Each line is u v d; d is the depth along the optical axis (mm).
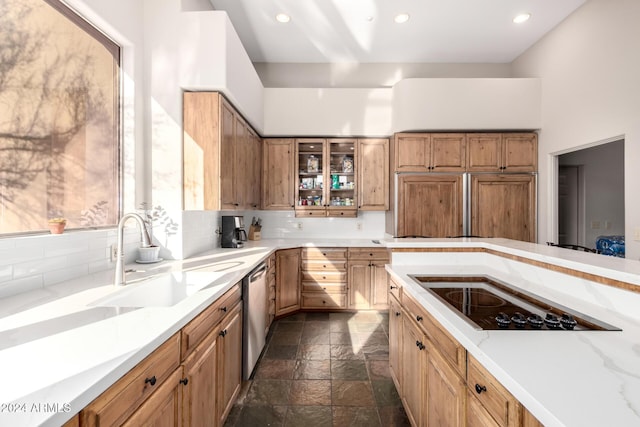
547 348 862
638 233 2379
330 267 3645
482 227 3588
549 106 3404
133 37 2193
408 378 1674
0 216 1385
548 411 573
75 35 1810
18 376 711
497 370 757
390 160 3848
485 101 3549
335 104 3760
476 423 937
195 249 2662
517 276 1760
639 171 2383
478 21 3188
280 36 3457
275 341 2869
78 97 1841
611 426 530
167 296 1824
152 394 985
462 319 1107
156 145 2336
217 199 2348
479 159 3592
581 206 4141
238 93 2639
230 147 2609
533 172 3586
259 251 2877
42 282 1466
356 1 2865
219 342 1601
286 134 3773
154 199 2355
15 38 1446
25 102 1499
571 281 1368
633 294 1092
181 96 2346
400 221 3609
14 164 1446
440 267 2045
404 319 1749
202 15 2309
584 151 4125
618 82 2559
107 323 1052
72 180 1796
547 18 3145
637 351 842
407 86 3570
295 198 3852
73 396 639
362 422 1791
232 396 1843
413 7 2959
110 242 1923
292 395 2043
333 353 2629
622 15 2518
